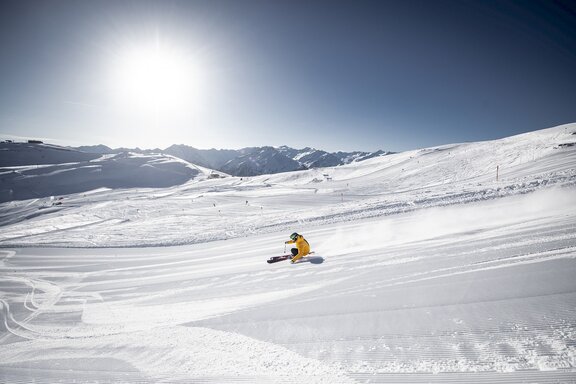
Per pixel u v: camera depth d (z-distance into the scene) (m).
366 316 5.40
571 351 3.54
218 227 30.47
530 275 5.69
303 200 51.84
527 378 3.29
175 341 5.91
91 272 15.28
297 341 5.02
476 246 8.55
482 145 88.81
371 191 62.59
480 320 4.54
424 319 4.91
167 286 11.08
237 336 5.61
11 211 73.44
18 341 7.39
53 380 5.20
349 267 9.12
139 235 29.89
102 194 104.31
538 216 11.48
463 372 3.59
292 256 12.16
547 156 52.66
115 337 6.76
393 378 3.73
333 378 3.95
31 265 18.22
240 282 9.93
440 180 66.19
